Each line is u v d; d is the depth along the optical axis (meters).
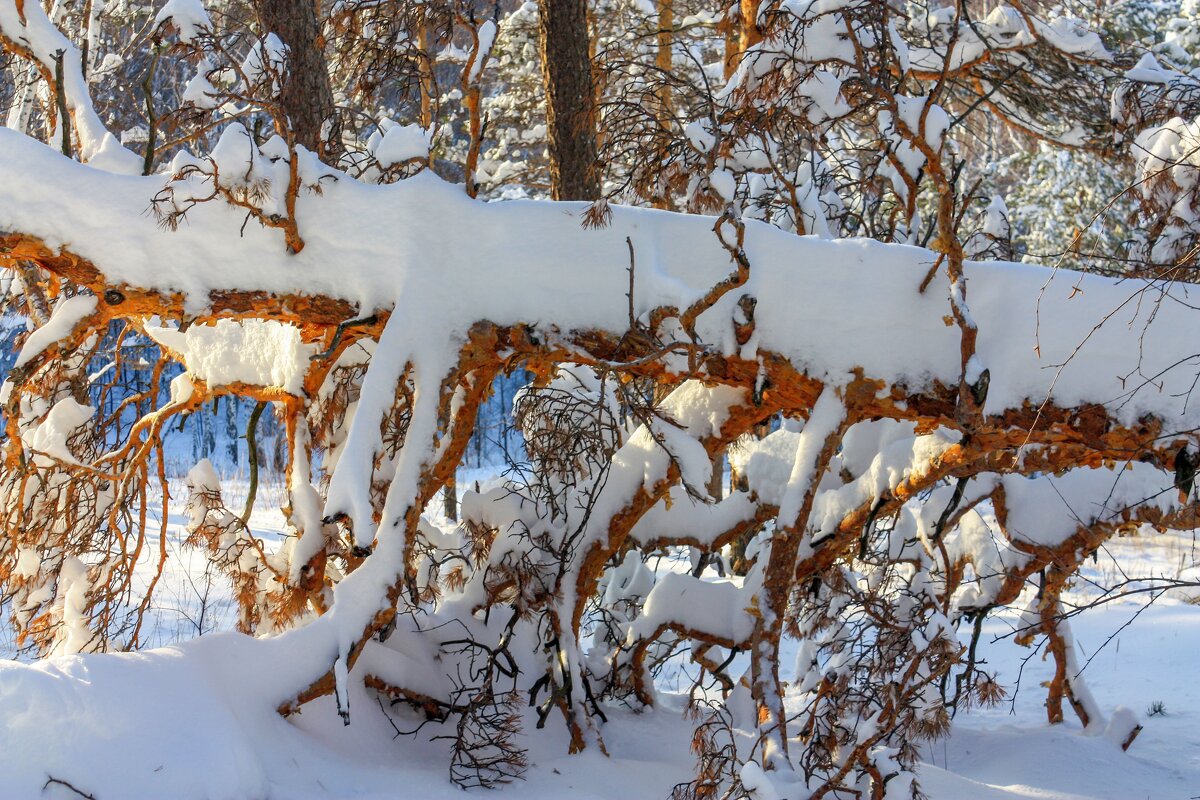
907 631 6.28
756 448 8.23
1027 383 5.89
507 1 18.05
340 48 8.09
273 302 5.97
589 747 6.79
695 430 6.91
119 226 5.68
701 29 14.50
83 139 6.67
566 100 9.47
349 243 6.01
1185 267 6.17
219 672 5.30
